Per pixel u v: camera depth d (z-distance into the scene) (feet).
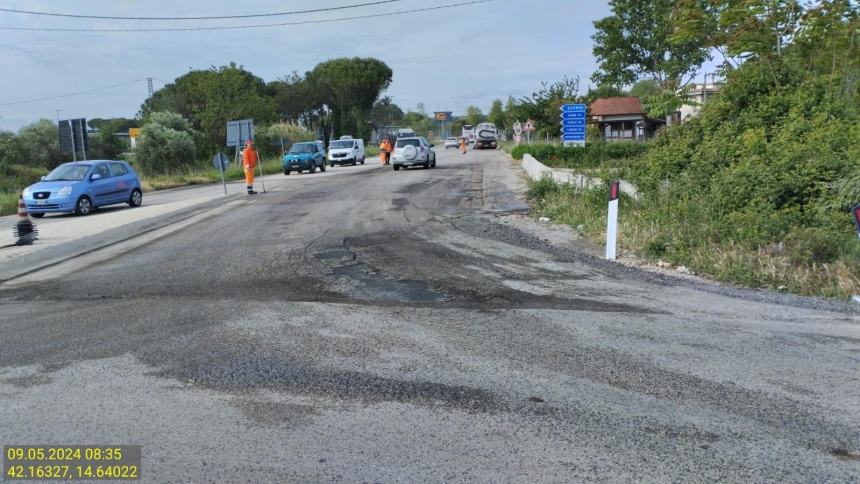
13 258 37.40
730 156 43.04
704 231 33.99
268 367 18.45
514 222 46.83
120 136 181.27
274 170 134.10
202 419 15.19
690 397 15.94
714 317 23.13
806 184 35.22
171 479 12.57
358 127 274.16
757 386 16.61
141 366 18.81
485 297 26.12
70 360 19.52
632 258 33.91
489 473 12.47
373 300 25.94
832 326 22.04
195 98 166.61
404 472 12.59
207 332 21.95
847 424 14.40
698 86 87.45
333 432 14.38
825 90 46.96
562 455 13.14
